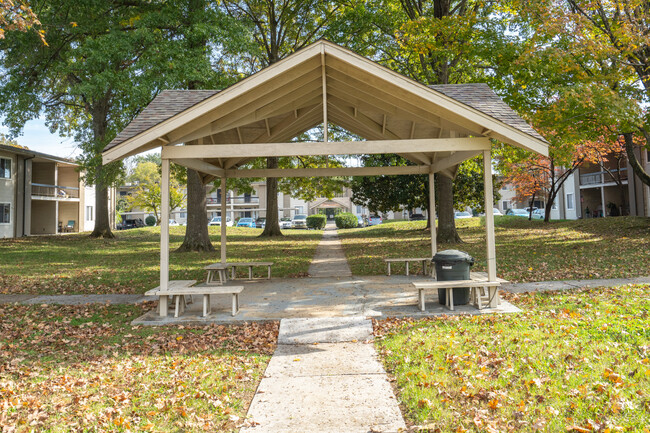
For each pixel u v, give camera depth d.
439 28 13.70
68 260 15.52
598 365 4.41
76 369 5.13
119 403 4.11
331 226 46.62
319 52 6.51
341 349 5.71
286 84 7.38
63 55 17.75
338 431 3.51
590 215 31.62
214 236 25.78
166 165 7.06
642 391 3.76
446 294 7.53
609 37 12.25
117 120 18.27
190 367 5.08
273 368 5.07
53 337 6.55
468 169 19.48
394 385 4.45
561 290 8.44
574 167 23.88
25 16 9.05
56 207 33.62
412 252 15.37
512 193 49.66
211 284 10.47
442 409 3.76
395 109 8.08
